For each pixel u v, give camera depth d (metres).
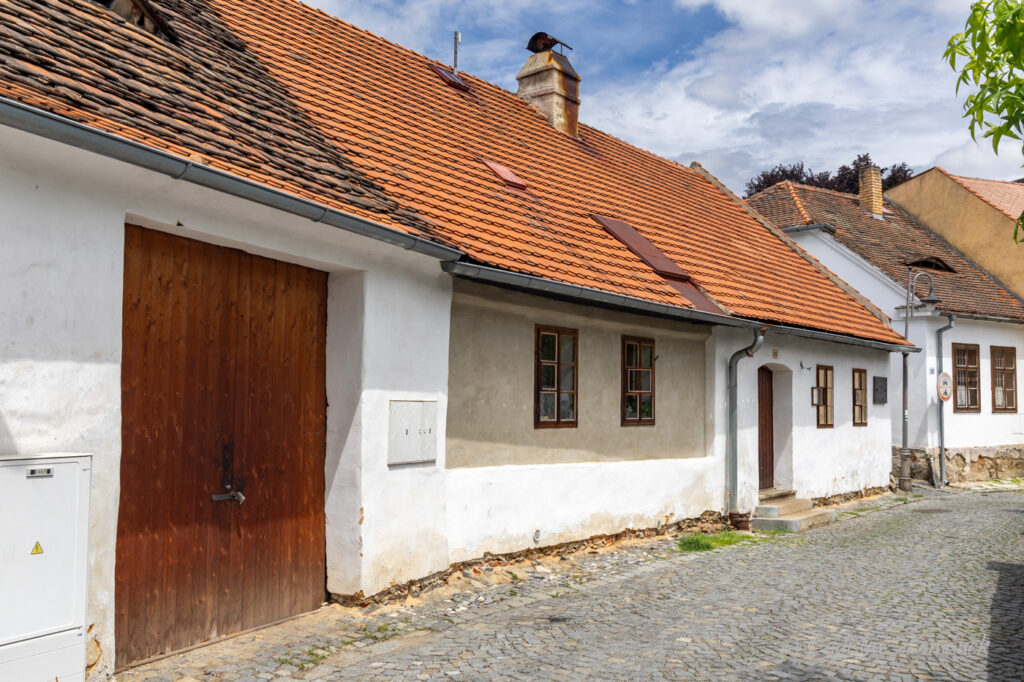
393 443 7.40
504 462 9.18
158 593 5.66
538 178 12.23
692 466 11.99
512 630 6.76
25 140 4.51
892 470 20.47
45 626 4.48
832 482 15.85
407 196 8.38
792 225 22.41
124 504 5.43
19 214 4.66
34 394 4.70
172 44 7.33
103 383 5.07
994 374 21.94
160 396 5.71
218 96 6.97
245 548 6.41
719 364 12.57
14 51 5.01
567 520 9.80
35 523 4.45
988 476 21.50
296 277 6.97
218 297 6.20
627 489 10.74
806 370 15.05
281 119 7.73
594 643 6.41
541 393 9.71
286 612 6.79
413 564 7.66
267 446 6.64
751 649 6.24
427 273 7.92
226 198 5.69
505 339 9.23
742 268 14.66
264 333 6.62
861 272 21.27
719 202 18.31
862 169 25.28
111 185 5.15
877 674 5.65
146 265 5.63
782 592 8.25
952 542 11.52
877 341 16.12
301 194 6.11
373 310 7.22
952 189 24.91
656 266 11.62
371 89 11.05
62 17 6.05
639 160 17.19
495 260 8.24
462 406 8.69
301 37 11.13
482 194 10.10
